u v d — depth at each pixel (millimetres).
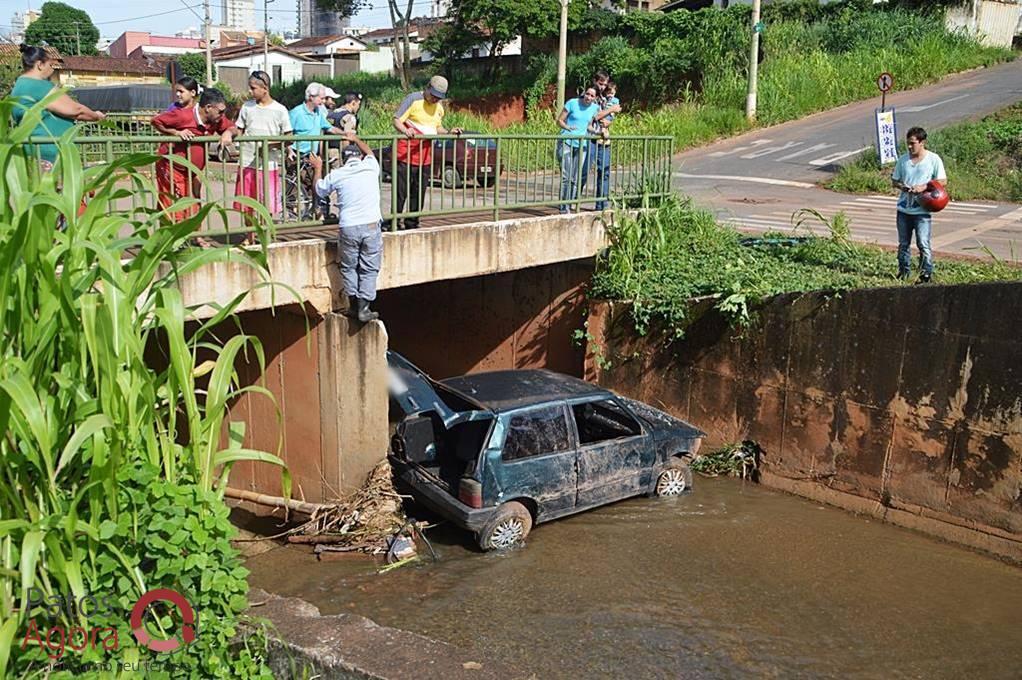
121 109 21984
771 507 9227
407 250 9188
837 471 9273
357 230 8133
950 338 8281
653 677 6062
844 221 12383
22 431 3955
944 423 8414
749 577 7617
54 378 4195
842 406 9164
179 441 8727
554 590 7234
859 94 30219
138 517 4445
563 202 10906
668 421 9500
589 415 9336
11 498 4152
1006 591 7523
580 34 40250
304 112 9773
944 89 29484
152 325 4680
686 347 10477
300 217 8523
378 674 4660
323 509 8430
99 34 82562
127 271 4836
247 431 9820
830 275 10469
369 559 7820
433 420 8609
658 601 7121
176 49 86812
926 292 8375
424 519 8562
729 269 10766
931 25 33062
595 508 8914
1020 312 7785
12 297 4062
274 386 9406
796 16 36344
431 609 6871
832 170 21781
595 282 11375
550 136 10484
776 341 9641
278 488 9617
